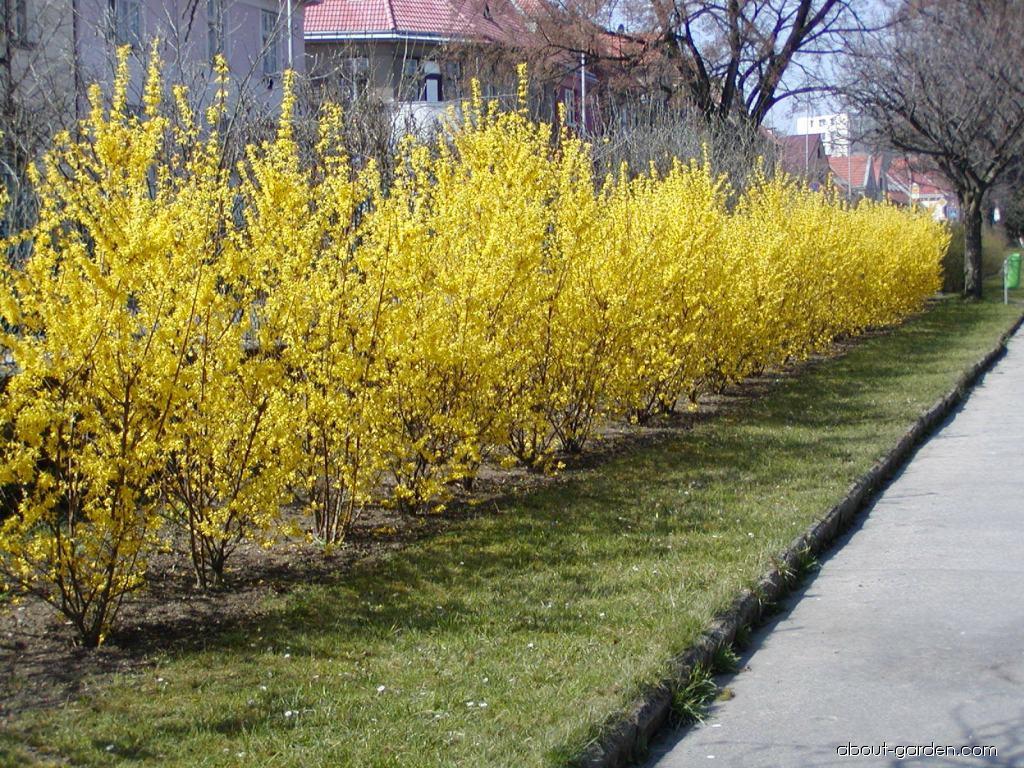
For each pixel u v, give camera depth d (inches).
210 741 159.0
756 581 238.8
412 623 209.9
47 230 201.3
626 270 378.6
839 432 430.3
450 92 1039.6
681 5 1103.6
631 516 294.8
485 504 310.5
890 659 209.8
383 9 1071.6
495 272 291.3
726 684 199.8
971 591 250.1
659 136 742.5
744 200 665.0
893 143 1131.3
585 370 374.9
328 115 351.6
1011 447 426.9
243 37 641.6
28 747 156.7
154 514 215.2
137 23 518.3
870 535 305.1
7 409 191.6
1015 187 1637.6
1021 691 192.7
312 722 165.2
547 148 358.0
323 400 245.6
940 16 1116.5
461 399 293.6
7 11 376.5
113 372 199.9
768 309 552.1
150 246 194.2
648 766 166.7
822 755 169.5
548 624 209.3
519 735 160.2
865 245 809.5
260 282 233.1
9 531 198.8
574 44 1093.1
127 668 187.9
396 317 260.7
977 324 941.2
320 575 242.8
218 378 221.6
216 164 245.0
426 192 302.5
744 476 346.6
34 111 364.2
